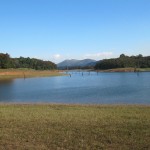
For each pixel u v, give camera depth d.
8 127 16.83
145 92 56.75
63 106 27.14
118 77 144.50
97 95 52.00
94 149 13.00
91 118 19.30
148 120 18.45
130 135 14.84
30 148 13.14
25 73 160.50
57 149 13.06
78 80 120.31
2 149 12.98
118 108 25.11
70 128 16.42
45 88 74.31
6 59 193.62
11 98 49.72
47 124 17.47
